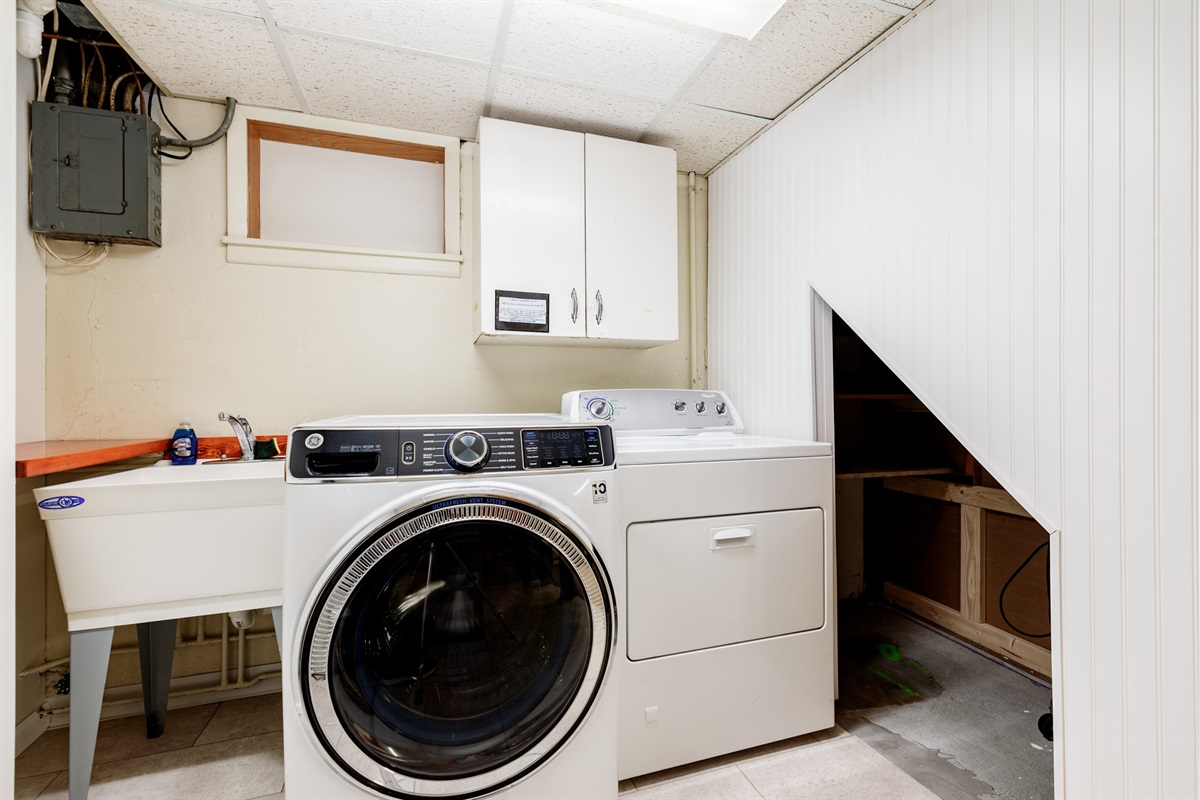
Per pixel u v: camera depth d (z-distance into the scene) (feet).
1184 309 3.02
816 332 5.99
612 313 6.56
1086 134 3.46
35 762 4.88
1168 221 3.08
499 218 6.10
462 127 6.69
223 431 6.06
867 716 5.62
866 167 5.19
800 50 5.22
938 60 4.45
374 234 6.88
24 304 5.23
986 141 4.08
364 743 3.44
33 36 4.74
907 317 4.77
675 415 6.59
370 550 3.39
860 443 9.53
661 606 4.70
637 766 4.59
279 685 6.21
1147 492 3.19
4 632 3.48
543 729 3.82
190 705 5.88
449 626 3.75
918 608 8.20
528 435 3.98
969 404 4.24
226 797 4.47
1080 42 3.48
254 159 6.36
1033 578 6.57
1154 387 3.15
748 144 7.12
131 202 5.42
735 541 5.00
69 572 3.86
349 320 6.54
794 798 4.44
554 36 4.99
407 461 3.60
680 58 5.34
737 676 4.96
